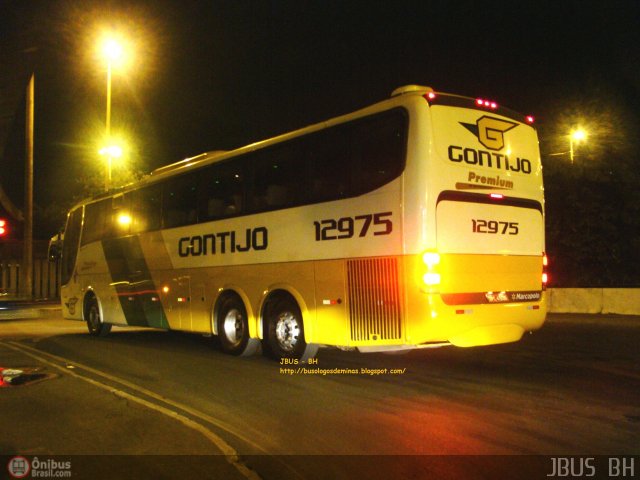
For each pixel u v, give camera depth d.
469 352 11.13
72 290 16.25
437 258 7.75
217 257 11.15
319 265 8.99
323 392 8.03
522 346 11.78
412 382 8.56
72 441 5.99
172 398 7.82
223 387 8.42
